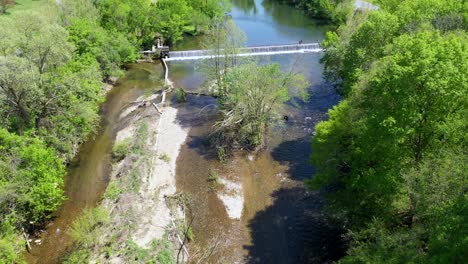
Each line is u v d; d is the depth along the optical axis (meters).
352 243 35.53
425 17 56.00
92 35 74.88
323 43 68.69
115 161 56.44
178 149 58.34
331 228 44.50
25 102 52.03
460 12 59.75
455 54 32.97
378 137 33.56
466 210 24.19
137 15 89.06
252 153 57.62
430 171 29.08
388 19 53.91
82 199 49.88
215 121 64.44
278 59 89.06
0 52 52.34
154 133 61.41
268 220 46.50
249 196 50.06
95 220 43.59
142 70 85.31
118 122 66.25
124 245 41.22
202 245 43.12
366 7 104.62
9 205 42.31
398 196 33.25
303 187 51.00
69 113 56.03
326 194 46.69
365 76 43.62
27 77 49.69
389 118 31.80
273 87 56.91
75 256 40.66
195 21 102.00
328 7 113.56
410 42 35.59
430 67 31.67
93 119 61.91
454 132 31.00
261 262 41.31
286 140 60.47
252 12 130.00
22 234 43.59
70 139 57.34
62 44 56.16
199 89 75.25
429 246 26.52
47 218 46.69
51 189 44.72
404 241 29.66
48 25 56.12
